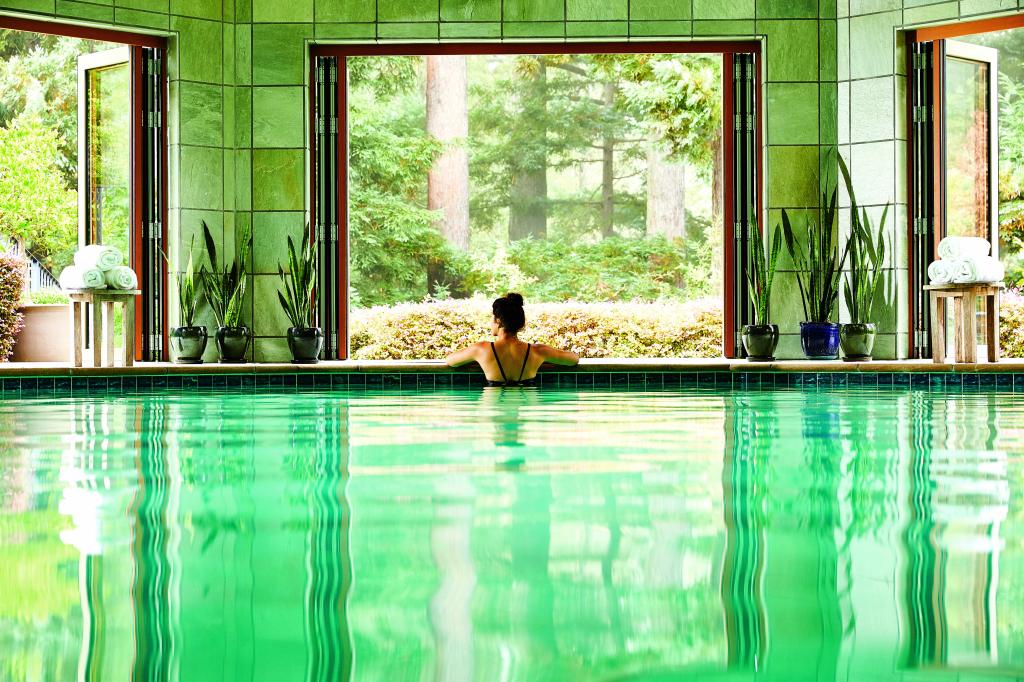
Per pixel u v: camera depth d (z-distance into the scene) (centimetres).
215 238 831
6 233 1489
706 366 725
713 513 183
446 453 279
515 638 109
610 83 1614
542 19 828
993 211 923
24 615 117
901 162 805
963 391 648
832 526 169
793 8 824
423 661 101
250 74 837
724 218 844
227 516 180
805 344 792
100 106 858
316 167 850
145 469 246
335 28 834
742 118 841
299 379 707
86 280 684
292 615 117
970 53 895
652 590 128
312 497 202
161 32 814
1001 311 1127
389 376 704
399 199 1614
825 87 827
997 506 188
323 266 848
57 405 513
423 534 163
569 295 1609
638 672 98
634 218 1617
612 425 374
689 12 826
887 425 373
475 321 1243
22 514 183
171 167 825
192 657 102
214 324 833
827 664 100
